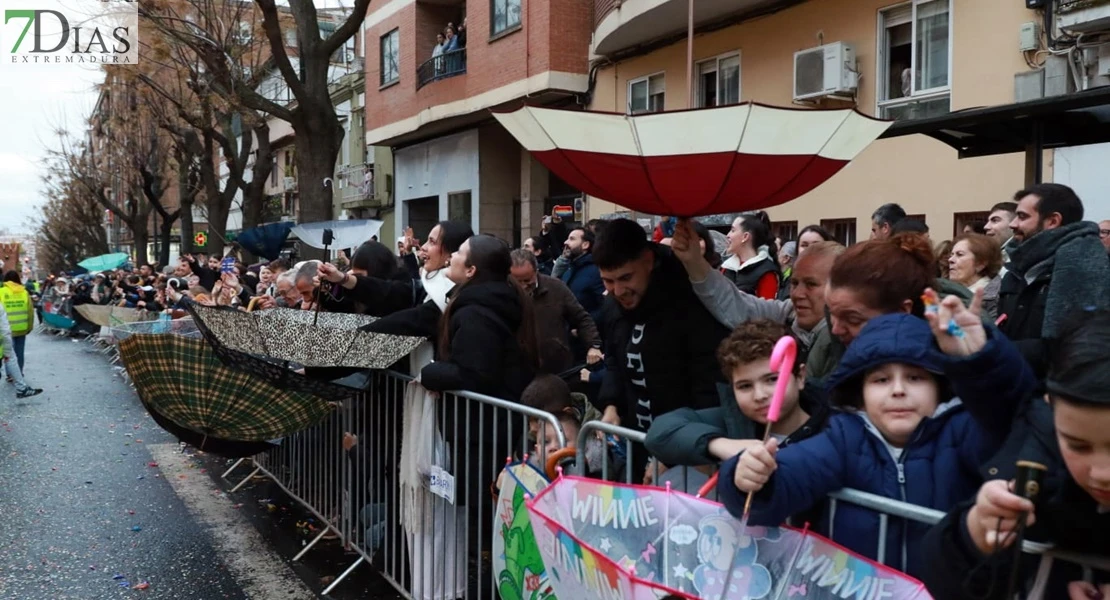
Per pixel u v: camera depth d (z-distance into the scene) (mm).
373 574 4562
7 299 12352
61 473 6855
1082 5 7594
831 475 1949
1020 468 1429
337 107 26562
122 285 18203
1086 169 7473
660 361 3141
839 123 2414
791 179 2461
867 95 9961
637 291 3150
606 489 2287
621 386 3566
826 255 2943
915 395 1891
